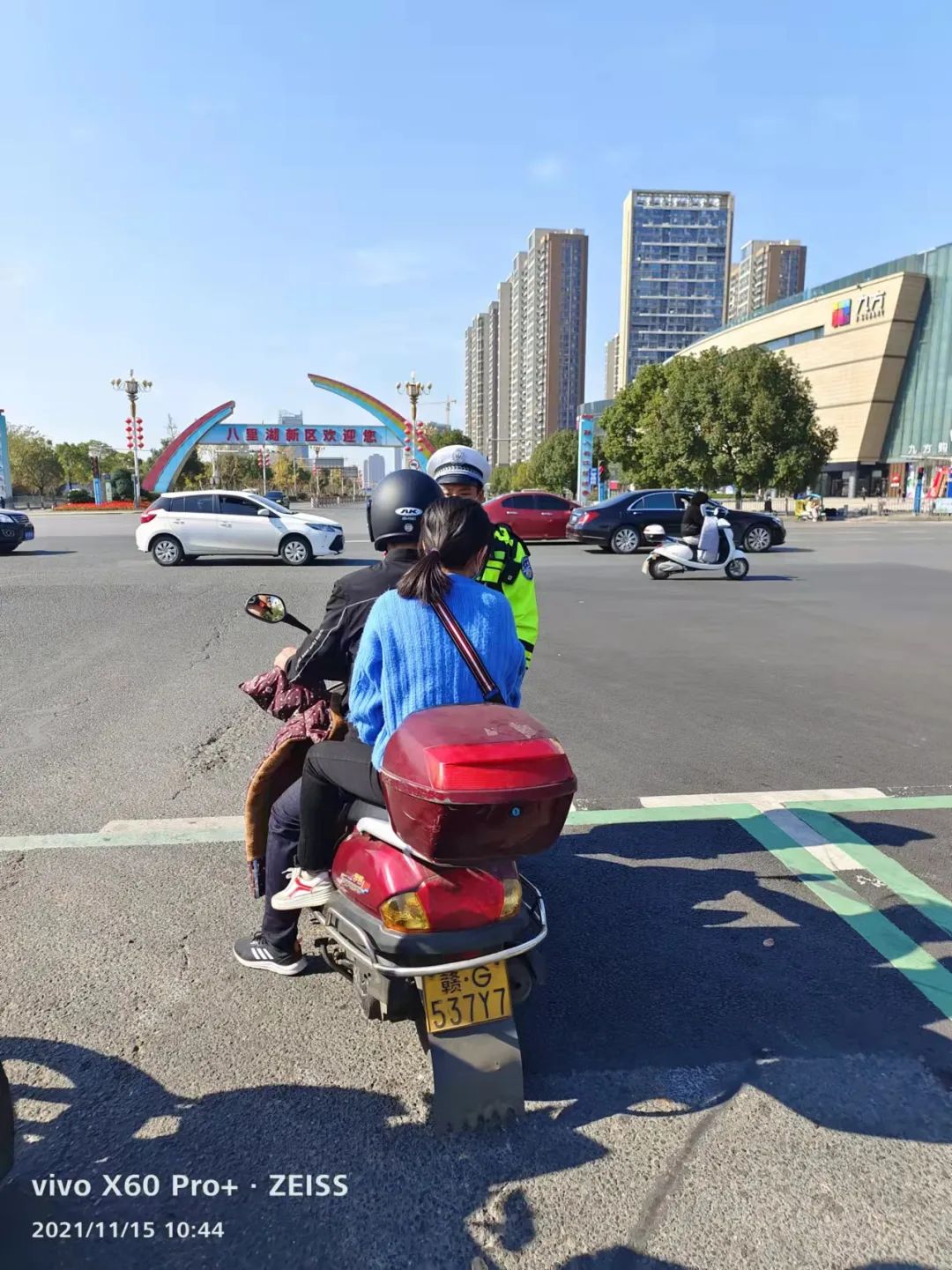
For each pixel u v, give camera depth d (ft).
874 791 16.26
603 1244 6.44
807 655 29.17
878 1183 7.04
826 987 9.87
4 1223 6.56
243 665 26.78
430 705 7.45
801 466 150.41
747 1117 7.79
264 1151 7.32
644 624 35.29
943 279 210.79
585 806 15.53
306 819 8.31
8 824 14.37
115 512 177.27
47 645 29.58
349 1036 8.89
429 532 7.86
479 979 7.54
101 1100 7.90
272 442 213.87
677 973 10.14
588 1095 8.05
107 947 10.53
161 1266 6.24
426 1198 6.84
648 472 167.84
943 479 183.93
